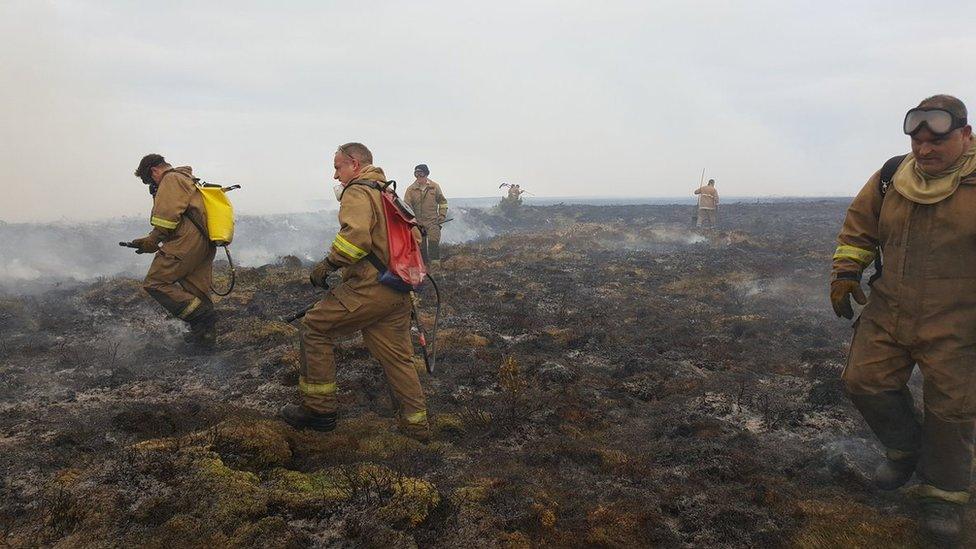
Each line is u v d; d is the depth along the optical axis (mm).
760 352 6309
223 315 7430
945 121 2631
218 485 2826
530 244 16750
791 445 3916
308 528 2668
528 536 2744
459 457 3568
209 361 5602
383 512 2748
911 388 4961
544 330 7012
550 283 10539
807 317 8008
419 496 2863
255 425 3443
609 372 5590
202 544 2502
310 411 3695
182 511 2684
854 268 3162
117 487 2822
